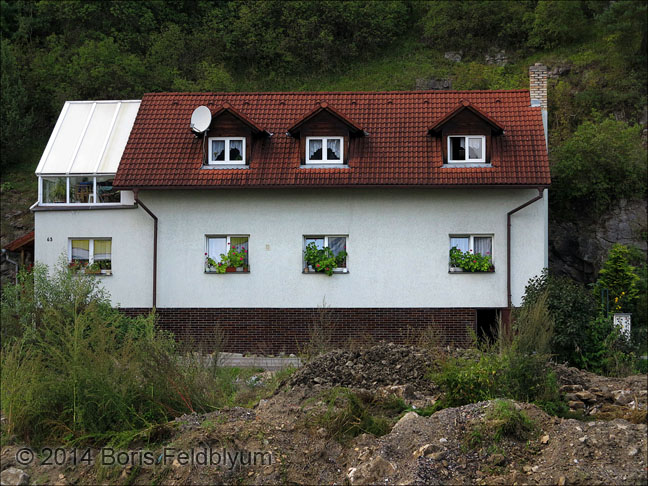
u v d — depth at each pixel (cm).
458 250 2005
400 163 2003
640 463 746
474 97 2181
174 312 2017
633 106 3161
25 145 3434
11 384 961
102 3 4069
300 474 800
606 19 3447
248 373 1305
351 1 4088
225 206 2022
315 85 3803
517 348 997
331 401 920
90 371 947
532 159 1981
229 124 2044
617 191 2681
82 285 1448
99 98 3434
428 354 1183
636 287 2289
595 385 1065
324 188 2002
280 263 2011
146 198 2033
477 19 3912
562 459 768
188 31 4184
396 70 3797
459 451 800
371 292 1998
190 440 852
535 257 1984
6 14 4056
